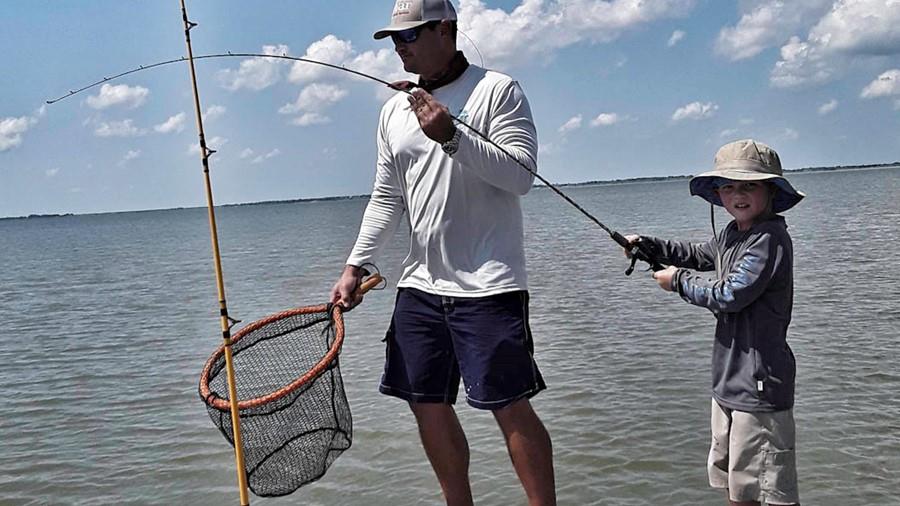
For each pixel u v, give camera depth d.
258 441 3.00
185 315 14.55
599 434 6.32
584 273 16.39
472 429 6.54
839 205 38.56
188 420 7.61
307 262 24.95
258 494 3.08
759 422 3.27
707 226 31.19
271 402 2.95
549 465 3.22
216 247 2.94
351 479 5.83
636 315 11.00
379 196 3.59
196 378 9.26
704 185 3.66
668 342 9.23
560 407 7.02
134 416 7.88
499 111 3.15
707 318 10.41
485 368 3.14
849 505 4.94
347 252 28.59
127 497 5.93
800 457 5.64
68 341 12.41
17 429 7.69
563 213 52.03
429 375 3.32
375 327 11.18
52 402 8.61
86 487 6.16
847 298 11.38
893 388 7.00
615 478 5.54
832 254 17.16
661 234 27.97
